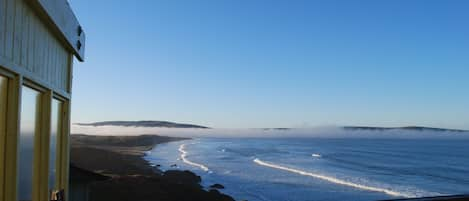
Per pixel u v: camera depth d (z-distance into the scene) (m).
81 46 4.22
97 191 27.66
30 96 2.54
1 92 1.98
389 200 2.78
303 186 39.00
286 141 163.75
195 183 38.97
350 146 117.31
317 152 91.56
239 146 125.38
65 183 3.74
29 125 2.52
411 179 45.34
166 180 35.34
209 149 109.75
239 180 43.19
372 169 55.12
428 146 114.19
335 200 32.19
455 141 147.88
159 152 99.25
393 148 105.19
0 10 1.83
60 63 3.42
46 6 2.51
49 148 2.93
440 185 41.25
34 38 2.47
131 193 28.30
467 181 44.25
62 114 3.69
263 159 72.69
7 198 2.04
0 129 2.00
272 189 37.22
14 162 2.08
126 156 76.94
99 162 60.06
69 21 3.40
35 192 2.74
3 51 1.87
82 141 136.25
